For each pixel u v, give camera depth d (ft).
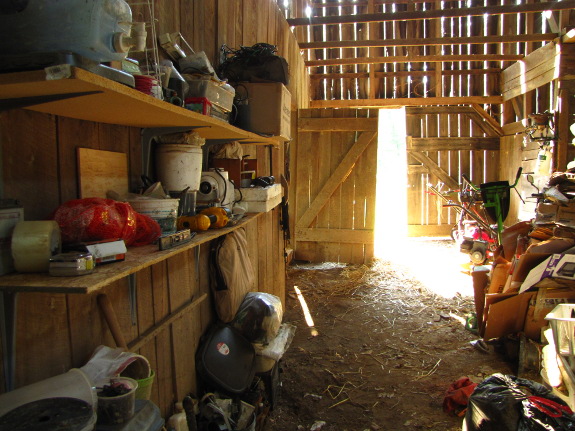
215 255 7.13
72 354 3.77
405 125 24.13
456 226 24.35
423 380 8.71
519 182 21.40
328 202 18.69
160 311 5.36
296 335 11.08
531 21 20.44
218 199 5.93
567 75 17.87
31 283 2.51
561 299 8.55
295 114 18.42
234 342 7.00
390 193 42.01
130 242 3.63
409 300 13.85
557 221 10.39
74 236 3.06
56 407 2.60
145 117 3.84
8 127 3.08
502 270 9.74
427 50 22.45
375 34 22.36
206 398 6.15
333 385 8.54
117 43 2.73
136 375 3.89
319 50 22.81
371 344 10.50
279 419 7.37
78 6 2.52
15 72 2.40
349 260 18.79
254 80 7.20
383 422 7.32
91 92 2.66
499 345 9.96
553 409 5.27
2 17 2.61
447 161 24.14
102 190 4.17
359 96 23.30
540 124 18.31
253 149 9.55
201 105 4.65
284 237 12.49
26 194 3.26
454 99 22.85
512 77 21.71
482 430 5.54
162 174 4.95
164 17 5.19
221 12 7.54
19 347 3.20
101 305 4.10
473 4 21.52
